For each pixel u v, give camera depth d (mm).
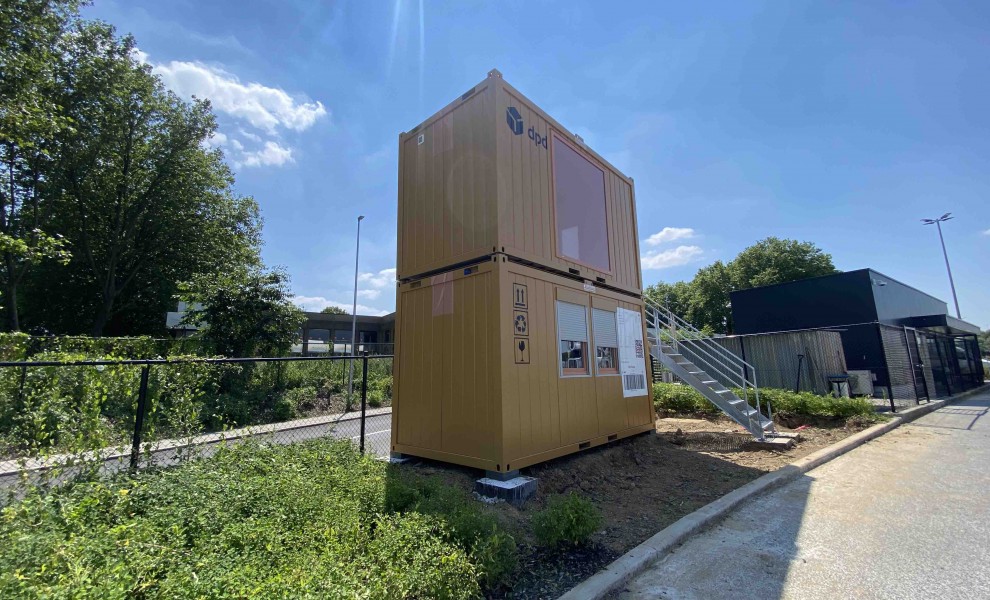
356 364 17969
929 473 6258
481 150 6152
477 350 5750
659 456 7512
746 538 4301
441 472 5875
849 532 4340
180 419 5117
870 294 17469
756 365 15492
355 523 3289
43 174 20203
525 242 6254
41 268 22172
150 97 22359
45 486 3773
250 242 28562
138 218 23453
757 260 41406
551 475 5891
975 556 3738
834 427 9820
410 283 6926
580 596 3086
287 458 5137
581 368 7191
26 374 4500
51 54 16031
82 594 2045
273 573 2521
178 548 2816
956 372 17500
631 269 9359
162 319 25906
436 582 2631
